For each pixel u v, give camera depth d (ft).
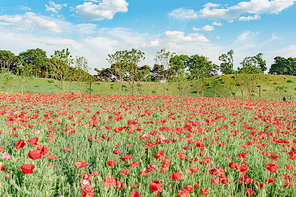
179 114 30.07
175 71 107.24
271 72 323.37
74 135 15.02
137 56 96.17
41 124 18.10
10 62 223.71
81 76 98.02
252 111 38.93
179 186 8.79
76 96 58.44
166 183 8.41
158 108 36.60
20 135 13.41
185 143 14.30
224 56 242.58
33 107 31.42
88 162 10.91
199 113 31.53
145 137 11.27
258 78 112.27
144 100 54.24
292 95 140.26
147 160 11.40
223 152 13.00
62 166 10.11
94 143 13.05
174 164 10.80
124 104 40.83
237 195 8.23
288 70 305.53
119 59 96.22
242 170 7.77
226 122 23.90
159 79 113.50
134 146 12.89
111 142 12.98
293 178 9.28
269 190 9.20
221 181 7.59
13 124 16.34
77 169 9.41
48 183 7.41
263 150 13.50
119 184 7.49
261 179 10.26
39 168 8.28
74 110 29.27
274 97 136.56
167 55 100.12
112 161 8.34
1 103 35.68
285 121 27.66
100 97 59.11
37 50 224.33
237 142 15.37
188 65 188.14
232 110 40.16
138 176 9.43
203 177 8.85
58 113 22.89
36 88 129.08
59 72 86.43
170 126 20.17
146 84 149.18
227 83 160.97
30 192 6.79
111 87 154.81
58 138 14.20
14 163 8.41
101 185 7.88
